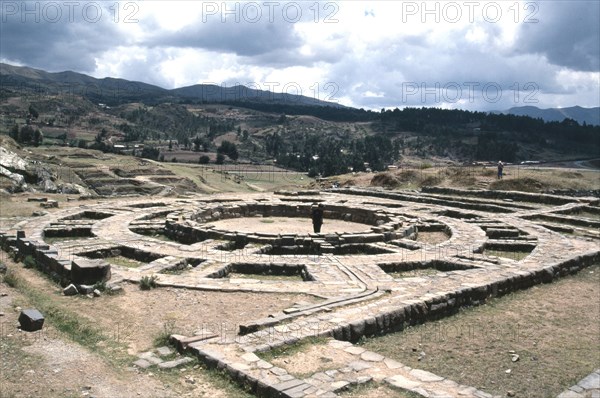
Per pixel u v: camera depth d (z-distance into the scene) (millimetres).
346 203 39156
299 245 24672
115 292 16797
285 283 18234
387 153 175000
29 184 58875
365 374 10781
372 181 60594
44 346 12102
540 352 13266
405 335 14203
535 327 15188
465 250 24312
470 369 12094
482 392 10148
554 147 180750
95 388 10172
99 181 104938
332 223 34062
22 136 157875
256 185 116312
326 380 10430
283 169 157125
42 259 19766
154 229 28906
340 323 13422
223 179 125688
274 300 16344
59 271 18188
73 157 132000
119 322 14148
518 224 32656
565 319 15992
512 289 18812
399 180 58531
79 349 12023
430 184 56406
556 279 20859
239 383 10469
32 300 15492
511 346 13625
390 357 12594
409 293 16531
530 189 51312
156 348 12352
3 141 75000
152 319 14438
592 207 40812
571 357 12969
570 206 41094
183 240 27172
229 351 11617
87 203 38594
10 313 14234
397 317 14492
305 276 20016
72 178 104000
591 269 22953
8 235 24719
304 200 43688
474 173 57281
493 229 29984
